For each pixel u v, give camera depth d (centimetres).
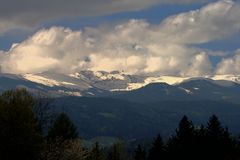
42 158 10212
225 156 11838
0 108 9775
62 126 11862
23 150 9675
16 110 9806
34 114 10862
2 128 9600
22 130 9706
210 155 11912
